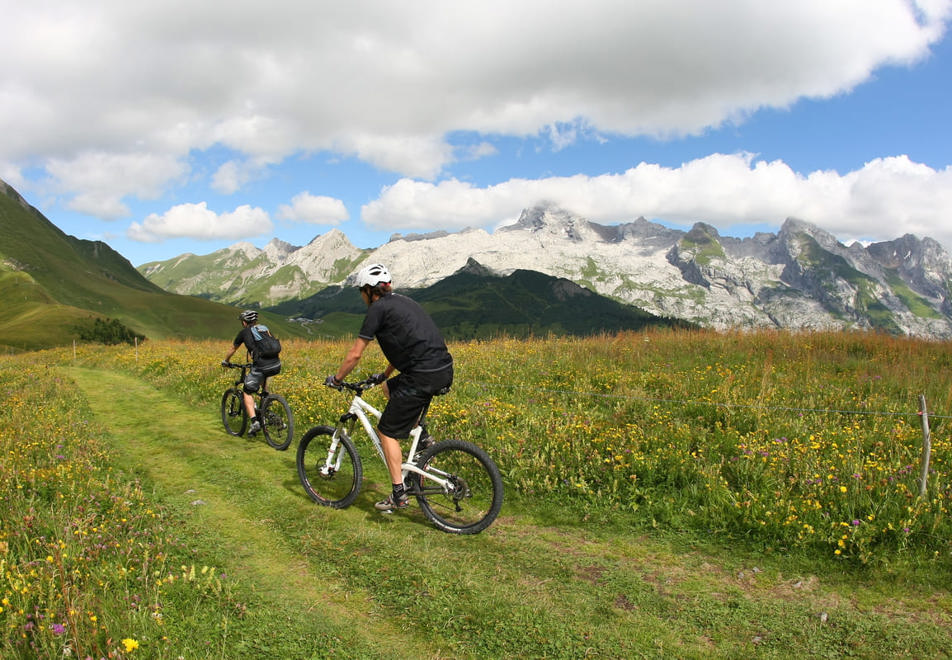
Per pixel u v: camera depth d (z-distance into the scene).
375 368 13.27
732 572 4.57
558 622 3.77
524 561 4.71
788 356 12.59
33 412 10.18
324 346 18.95
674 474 6.25
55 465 6.48
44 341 112.94
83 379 17.70
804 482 5.67
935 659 3.39
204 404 12.09
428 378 5.16
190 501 6.01
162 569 4.18
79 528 4.49
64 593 3.50
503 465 6.88
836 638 3.62
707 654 3.46
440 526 5.39
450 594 4.11
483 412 8.67
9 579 3.60
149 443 8.72
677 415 8.42
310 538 5.08
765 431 7.12
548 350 14.49
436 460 5.93
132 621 3.41
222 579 4.18
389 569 4.49
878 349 13.19
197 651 3.29
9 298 163.62
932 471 5.67
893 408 8.12
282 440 8.48
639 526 5.48
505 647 3.49
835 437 6.90
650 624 3.78
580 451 6.91
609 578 4.44
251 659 3.27
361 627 3.68
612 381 10.71
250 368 9.04
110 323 132.75
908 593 4.17
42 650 3.12
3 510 5.01
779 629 3.74
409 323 5.13
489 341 17.09
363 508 5.89
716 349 13.52
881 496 5.25
